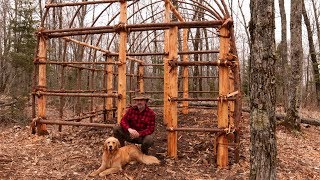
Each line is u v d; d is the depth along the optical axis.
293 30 10.74
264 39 3.89
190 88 19.95
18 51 13.75
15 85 15.91
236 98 6.21
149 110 6.28
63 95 7.46
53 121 7.66
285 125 10.77
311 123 12.24
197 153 6.66
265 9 3.87
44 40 7.86
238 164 6.14
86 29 7.35
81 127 8.98
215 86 20.14
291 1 10.76
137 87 12.52
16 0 15.91
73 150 6.76
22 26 13.50
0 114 10.48
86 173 5.55
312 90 26.91
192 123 10.10
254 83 4.00
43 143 7.20
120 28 6.96
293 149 8.10
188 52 9.21
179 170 5.73
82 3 7.35
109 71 10.30
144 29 6.91
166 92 9.01
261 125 3.95
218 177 5.50
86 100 13.91
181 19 9.48
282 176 5.83
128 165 5.87
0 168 5.49
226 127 6.02
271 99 3.93
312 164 6.87
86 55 20.73
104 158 5.62
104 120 10.18
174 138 6.32
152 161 5.93
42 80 7.89
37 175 5.35
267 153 3.96
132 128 6.31
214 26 6.21
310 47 22.30
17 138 7.61
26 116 10.77
